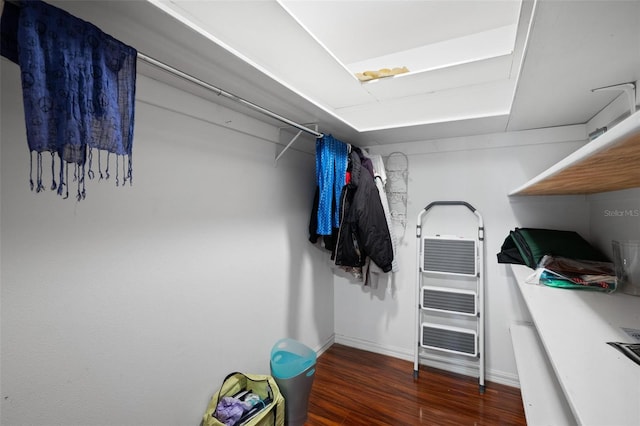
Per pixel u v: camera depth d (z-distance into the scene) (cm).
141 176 120
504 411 177
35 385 91
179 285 135
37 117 62
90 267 104
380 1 135
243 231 172
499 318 209
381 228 208
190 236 140
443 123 181
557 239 162
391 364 234
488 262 212
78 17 77
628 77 107
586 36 81
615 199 141
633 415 45
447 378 213
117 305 112
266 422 146
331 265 263
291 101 142
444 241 220
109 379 110
